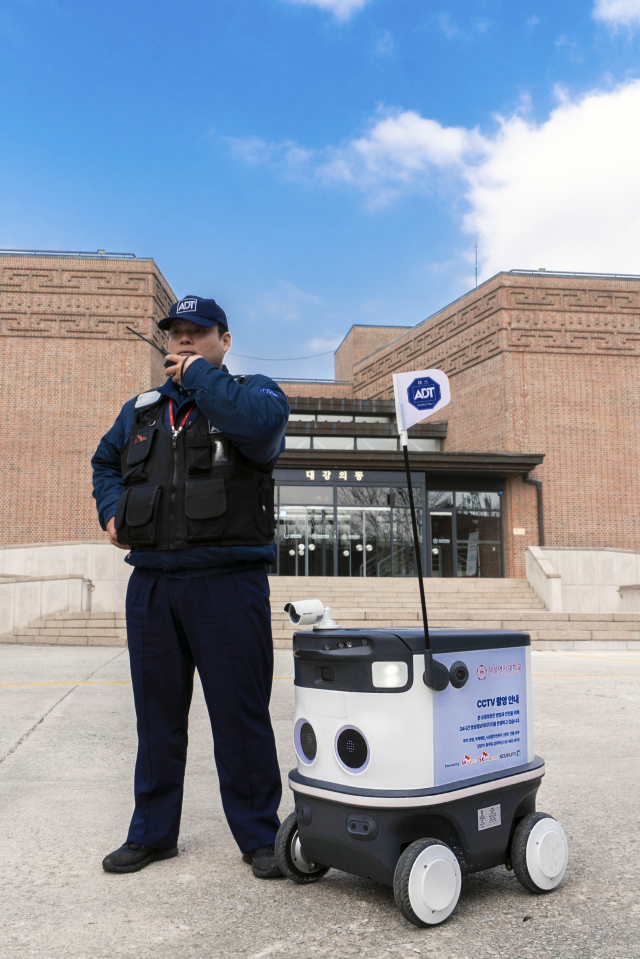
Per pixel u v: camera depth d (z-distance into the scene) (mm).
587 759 4566
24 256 22625
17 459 21875
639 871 2680
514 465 22703
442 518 23406
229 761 2707
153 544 2680
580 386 23906
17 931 2164
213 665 2676
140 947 2059
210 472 2656
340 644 2316
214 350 2818
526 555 21422
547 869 2434
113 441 3061
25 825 3227
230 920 2234
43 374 22234
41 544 18953
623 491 23688
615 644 13477
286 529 23031
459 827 2297
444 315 27141
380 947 2049
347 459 22891
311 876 2557
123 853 2674
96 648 13023
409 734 2203
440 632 2359
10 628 14898
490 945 2062
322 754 2348
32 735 5219
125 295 22703
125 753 4695
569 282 24266
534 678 8711
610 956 1997
